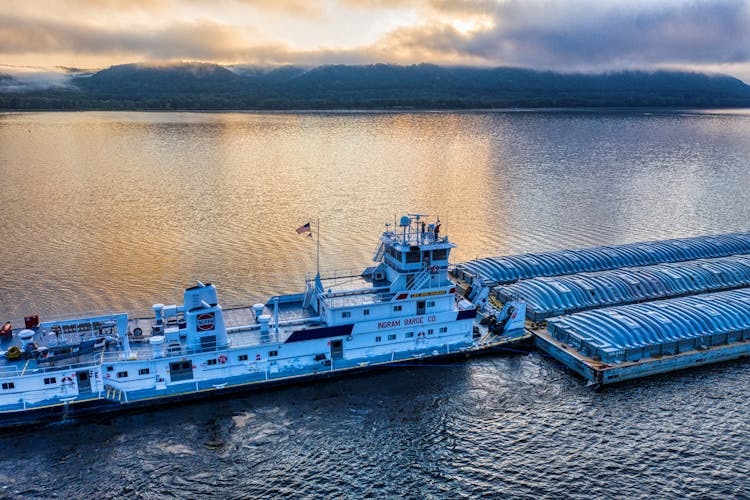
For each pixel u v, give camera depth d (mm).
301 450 49844
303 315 64500
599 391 59719
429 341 64812
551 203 136875
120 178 168250
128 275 88438
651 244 100250
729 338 68438
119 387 54938
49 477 46312
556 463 48406
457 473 47219
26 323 59250
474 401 57500
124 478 46250
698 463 48500
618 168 190500
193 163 199375
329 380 60656
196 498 44281
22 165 193125
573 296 78312
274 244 103875
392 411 55625
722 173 180250
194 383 56562
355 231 111875
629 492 45156
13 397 52219
